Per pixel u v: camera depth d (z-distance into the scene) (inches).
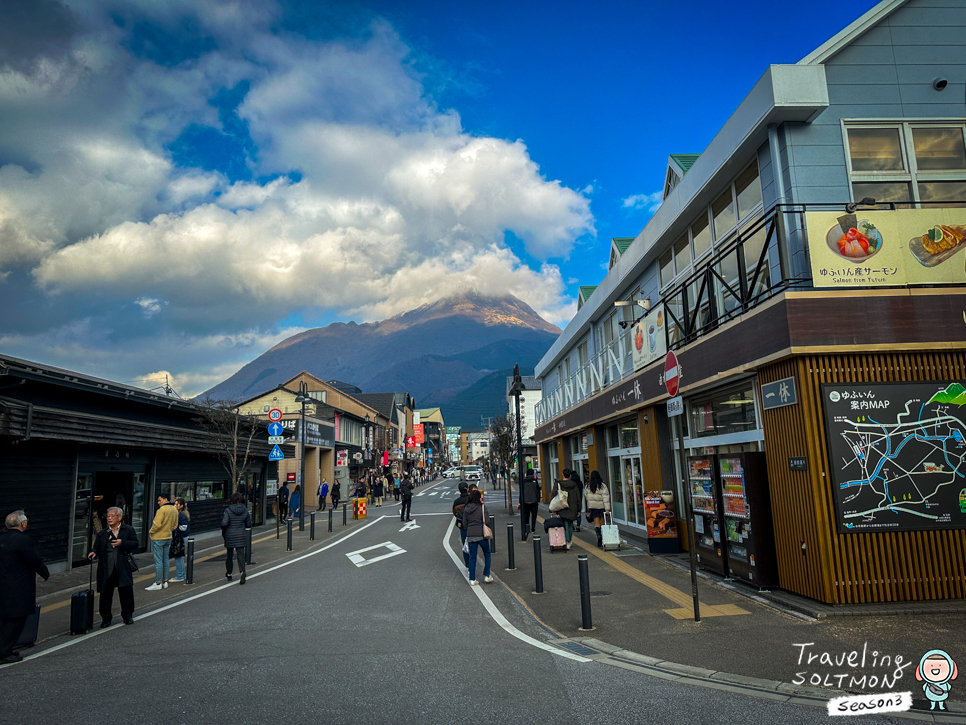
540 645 267.9
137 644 289.3
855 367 313.6
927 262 321.7
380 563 549.0
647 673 223.5
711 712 182.2
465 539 445.1
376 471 1968.5
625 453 703.7
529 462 1819.6
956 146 389.1
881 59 388.5
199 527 802.2
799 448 314.5
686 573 418.0
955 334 313.0
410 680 220.2
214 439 794.2
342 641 282.2
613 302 772.0
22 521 276.1
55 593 450.9
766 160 387.5
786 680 207.9
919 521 299.1
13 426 443.5
